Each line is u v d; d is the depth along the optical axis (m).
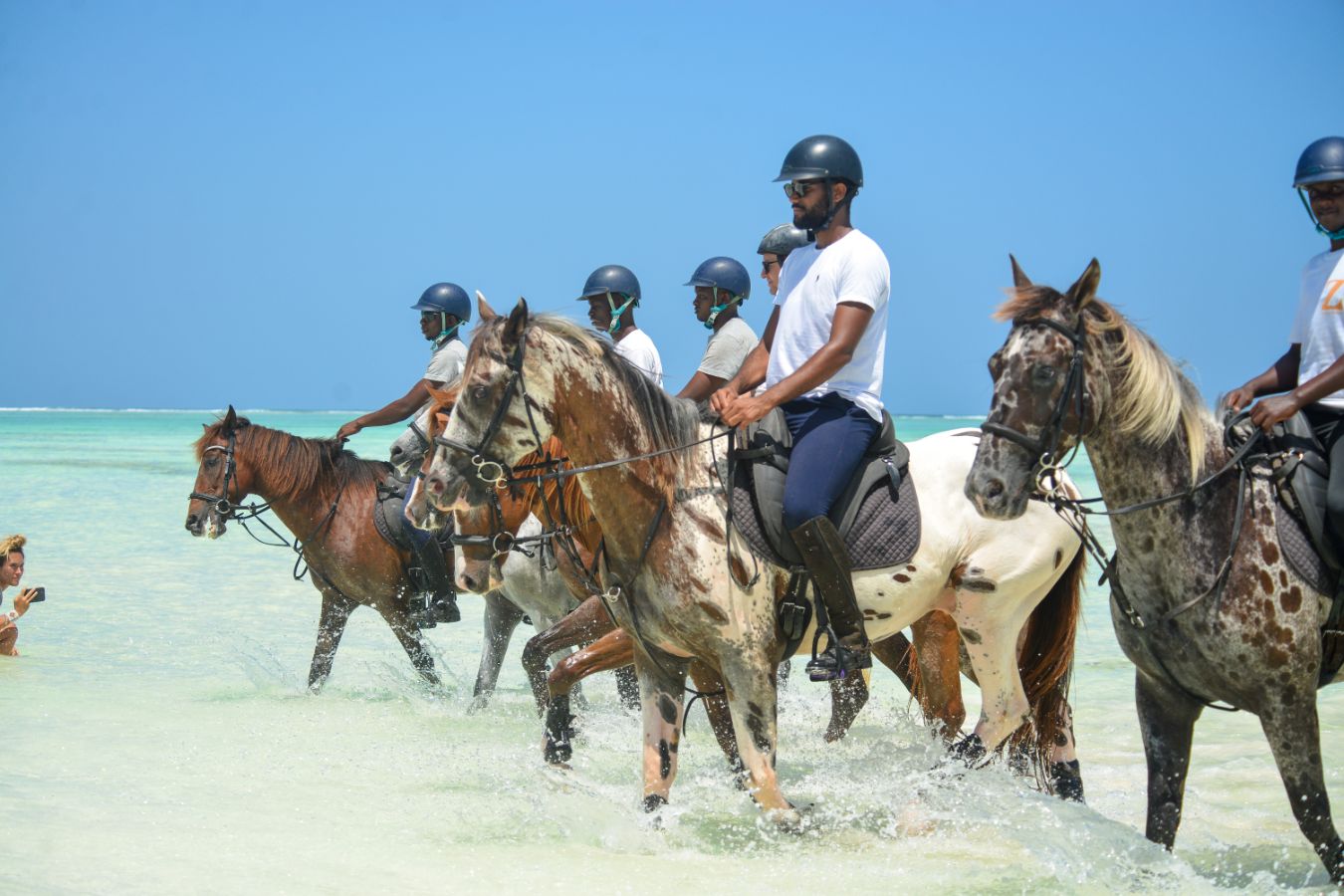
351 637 17.67
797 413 8.06
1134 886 7.11
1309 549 6.74
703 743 11.86
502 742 11.52
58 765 9.95
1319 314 6.94
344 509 13.67
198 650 16.06
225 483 13.52
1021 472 6.60
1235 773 10.21
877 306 7.95
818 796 9.37
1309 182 6.93
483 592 10.91
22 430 133.00
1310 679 6.72
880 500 8.14
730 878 7.40
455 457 7.50
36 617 18.20
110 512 35.06
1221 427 6.96
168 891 6.75
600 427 7.65
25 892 6.46
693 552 7.71
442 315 13.46
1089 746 11.42
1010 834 7.99
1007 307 6.77
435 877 7.31
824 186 8.08
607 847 8.05
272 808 8.87
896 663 10.74
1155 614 6.86
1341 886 6.93
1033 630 9.07
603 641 9.84
